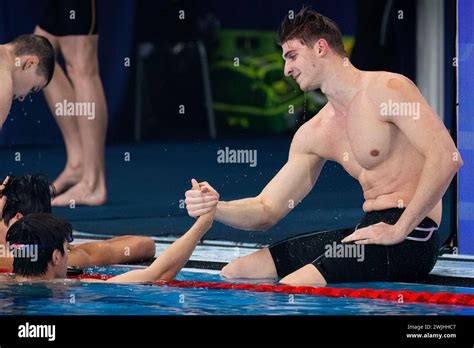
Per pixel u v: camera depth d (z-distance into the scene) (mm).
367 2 32094
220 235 17625
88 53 21484
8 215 13211
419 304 11086
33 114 34344
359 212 20516
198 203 12438
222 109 39438
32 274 12047
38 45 16422
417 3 30969
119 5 35312
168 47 38375
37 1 34156
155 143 36125
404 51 32125
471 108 14875
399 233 12344
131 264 14648
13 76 16344
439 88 30344
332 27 12844
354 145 12852
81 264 14156
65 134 21969
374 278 12469
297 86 38812
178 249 12430
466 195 15180
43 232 11977
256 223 13445
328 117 13422
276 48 39438
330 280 12336
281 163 29594
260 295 11555
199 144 35406
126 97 36594
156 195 23953
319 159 13602
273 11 39594
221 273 13289
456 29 14805
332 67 12773
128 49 35875
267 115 38812
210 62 39531
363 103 12703
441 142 12211
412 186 12773
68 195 21672
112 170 29062
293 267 13109
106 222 19297
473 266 13992
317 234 13312
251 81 39062
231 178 26891
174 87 38625
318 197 23266
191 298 11305
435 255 12828
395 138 12703
